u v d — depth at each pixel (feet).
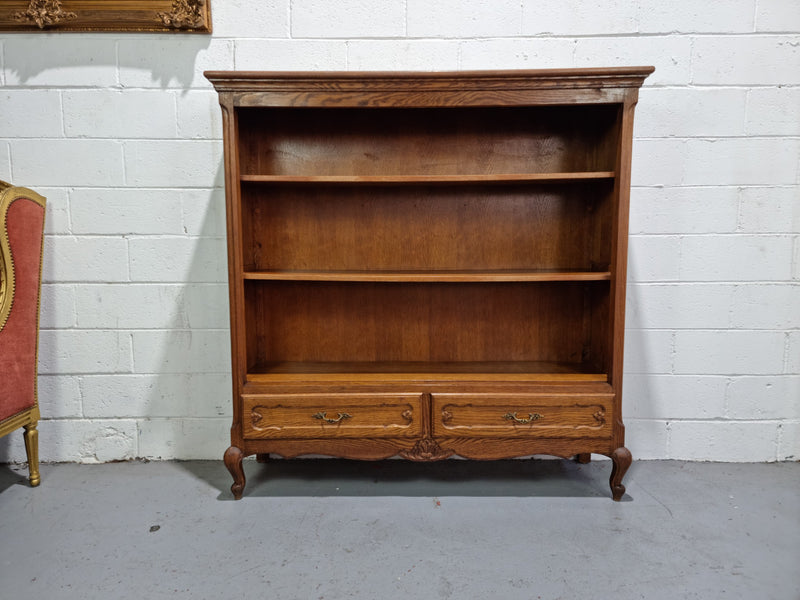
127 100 6.63
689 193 6.64
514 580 4.62
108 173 6.73
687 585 4.56
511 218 6.65
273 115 6.48
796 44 6.40
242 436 5.84
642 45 6.48
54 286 6.87
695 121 6.55
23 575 4.68
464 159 6.58
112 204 6.77
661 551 5.03
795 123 6.50
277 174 6.59
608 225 5.89
